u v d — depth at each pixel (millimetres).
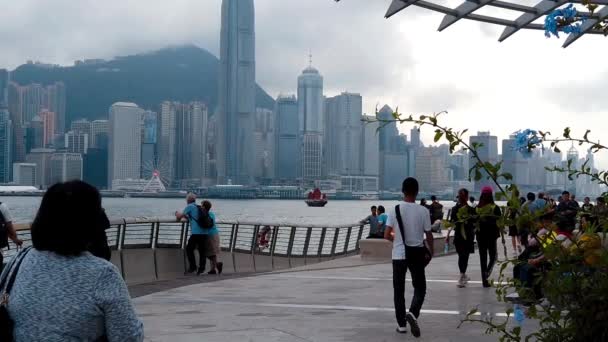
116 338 2975
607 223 4684
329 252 25750
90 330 2957
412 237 9016
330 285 14703
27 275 2965
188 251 17641
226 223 20109
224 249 20031
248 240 21156
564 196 16156
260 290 13906
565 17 5309
